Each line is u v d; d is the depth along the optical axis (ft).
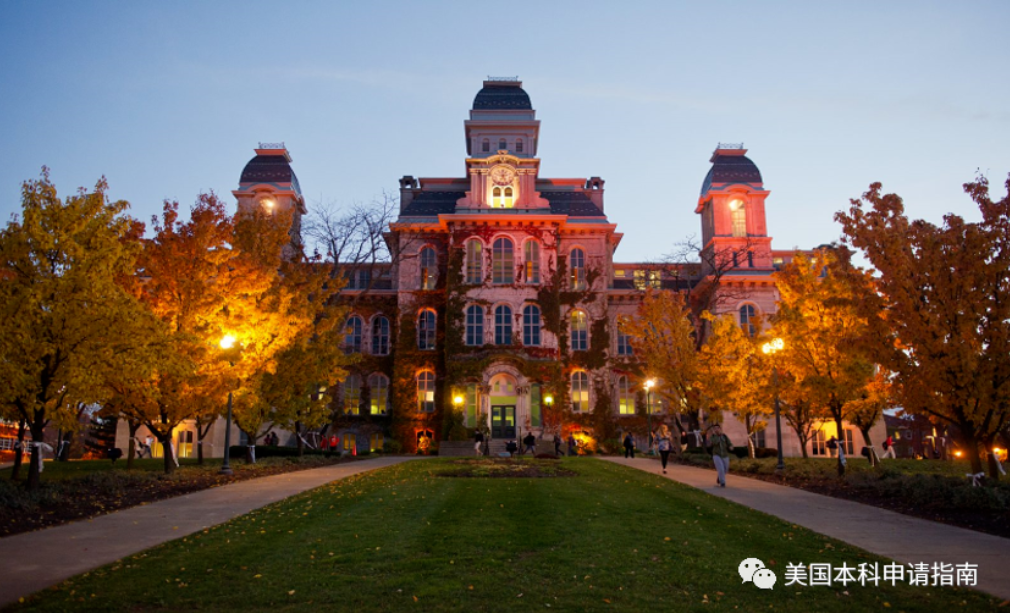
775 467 91.61
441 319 181.68
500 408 171.22
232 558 39.83
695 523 52.08
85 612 30.89
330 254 151.64
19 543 43.65
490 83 209.26
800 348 88.28
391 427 177.88
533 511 55.47
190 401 81.05
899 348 70.69
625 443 129.18
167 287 81.30
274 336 93.91
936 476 69.05
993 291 64.34
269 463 99.35
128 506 59.16
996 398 63.26
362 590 34.04
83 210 62.80
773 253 205.98
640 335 139.64
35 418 61.72
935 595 34.63
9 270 60.70
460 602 32.40
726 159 198.49
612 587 35.29
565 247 189.67
